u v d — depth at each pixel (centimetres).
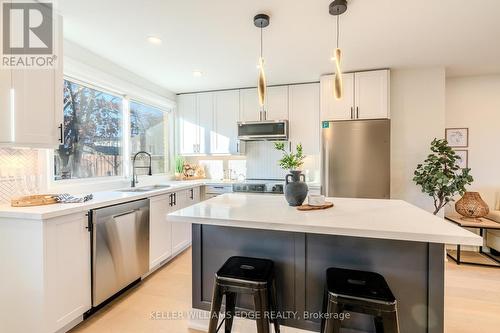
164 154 421
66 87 257
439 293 139
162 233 284
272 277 151
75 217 182
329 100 341
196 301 185
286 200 196
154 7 191
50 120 192
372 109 326
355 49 266
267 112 393
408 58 292
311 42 250
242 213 164
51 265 166
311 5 189
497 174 356
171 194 303
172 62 300
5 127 167
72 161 263
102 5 188
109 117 312
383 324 116
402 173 336
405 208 180
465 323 189
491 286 245
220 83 383
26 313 164
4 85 166
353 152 324
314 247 161
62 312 173
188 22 213
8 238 167
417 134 331
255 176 430
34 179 217
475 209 315
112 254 212
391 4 188
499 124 355
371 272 142
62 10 195
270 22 213
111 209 211
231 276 139
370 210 173
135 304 215
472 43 254
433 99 325
